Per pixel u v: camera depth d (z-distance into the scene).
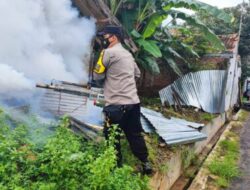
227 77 12.27
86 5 5.50
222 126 12.21
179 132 5.73
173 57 10.20
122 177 2.98
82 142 3.71
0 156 2.74
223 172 6.16
